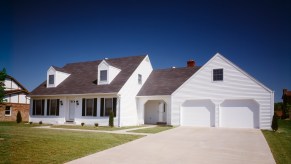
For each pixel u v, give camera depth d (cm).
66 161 910
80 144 1232
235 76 2297
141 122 2653
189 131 1909
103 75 2617
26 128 2061
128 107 2530
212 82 2377
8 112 3381
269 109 2147
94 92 2503
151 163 912
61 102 2720
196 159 981
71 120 2688
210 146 1268
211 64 2400
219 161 954
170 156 1029
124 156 1016
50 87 2891
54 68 2894
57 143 1239
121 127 2273
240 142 1401
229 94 2300
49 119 2761
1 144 1177
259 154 1085
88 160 934
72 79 2939
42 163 867
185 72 2858
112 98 2455
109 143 1296
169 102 2520
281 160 977
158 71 3056
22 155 970
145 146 1245
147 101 2839
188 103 2445
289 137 1627
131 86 2600
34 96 2845
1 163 851
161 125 2511
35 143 1223
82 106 2605
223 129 2081
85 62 3247
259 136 1647
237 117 2259
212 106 2358
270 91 2158
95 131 1873
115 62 2988
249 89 2231
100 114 2505
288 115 4553
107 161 928
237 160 973
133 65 2783
